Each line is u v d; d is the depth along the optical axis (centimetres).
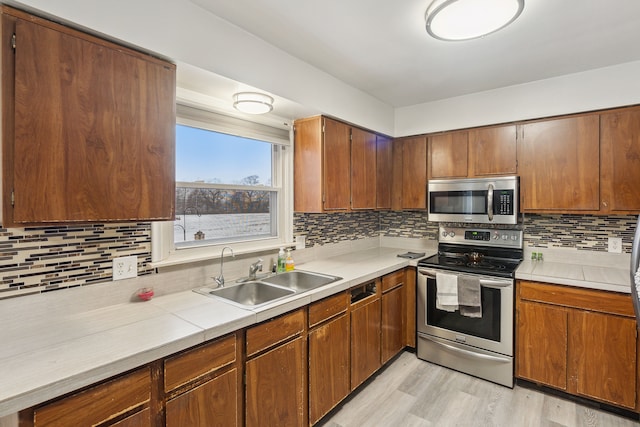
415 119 318
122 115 136
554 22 173
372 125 294
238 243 228
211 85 182
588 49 205
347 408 223
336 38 190
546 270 249
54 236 146
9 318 134
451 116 297
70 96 123
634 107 225
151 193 146
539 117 258
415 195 322
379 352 259
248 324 155
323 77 236
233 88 188
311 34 185
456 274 263
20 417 95
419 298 287
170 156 152
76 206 125
